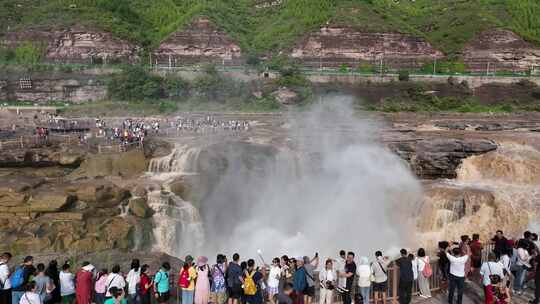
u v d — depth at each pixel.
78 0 95.19
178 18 101.31
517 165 41.22
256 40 97.06
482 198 36.47
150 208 37.12
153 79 75.00
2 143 44.94
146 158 43.66
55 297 17.75
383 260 18.20
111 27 88.88
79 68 78.62
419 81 80.50
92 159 42.28
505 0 105.69
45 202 34.56
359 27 89.44
